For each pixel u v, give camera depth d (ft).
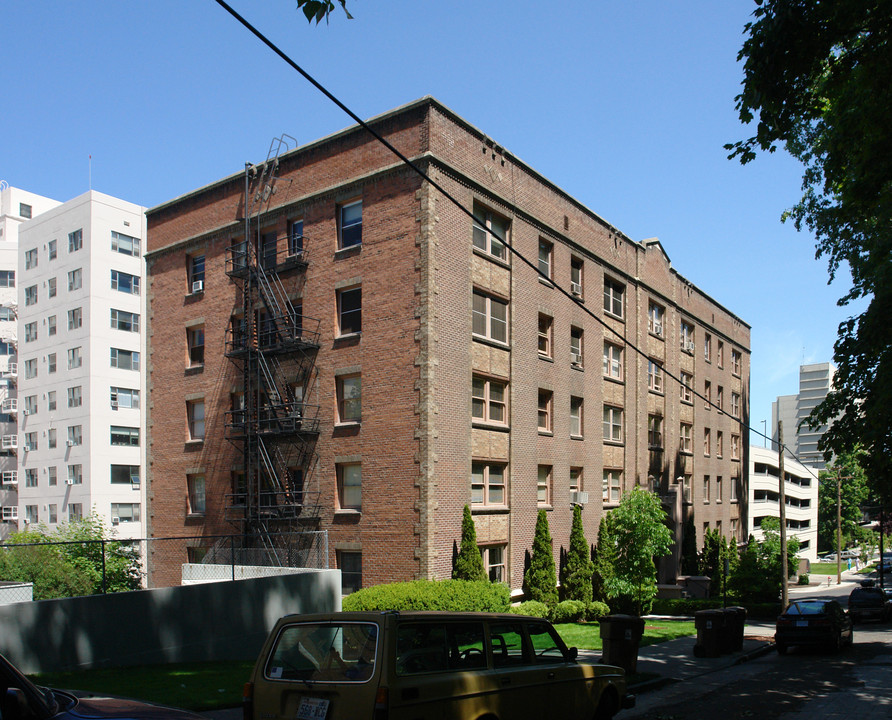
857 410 53.01
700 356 159.74
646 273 133.39
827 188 63.62
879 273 50.62
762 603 117.19
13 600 65.82
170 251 111.75
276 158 97.91
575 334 110.83
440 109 85.05
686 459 150.00
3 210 239.71
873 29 38.75
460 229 86.69
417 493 79.82
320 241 92.38
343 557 85.81
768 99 39.50
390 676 25.02
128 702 18.75
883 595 118.83
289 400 92.94
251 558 93.61
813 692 51.26
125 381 179.11
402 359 82.58
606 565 99.60
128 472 177.78
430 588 70.95
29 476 185.88
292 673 26.81
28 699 15.93
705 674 60.03
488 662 29.55
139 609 54.70
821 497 367.45
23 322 191.62
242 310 100.63
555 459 101.71
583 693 33.99
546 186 103.65
